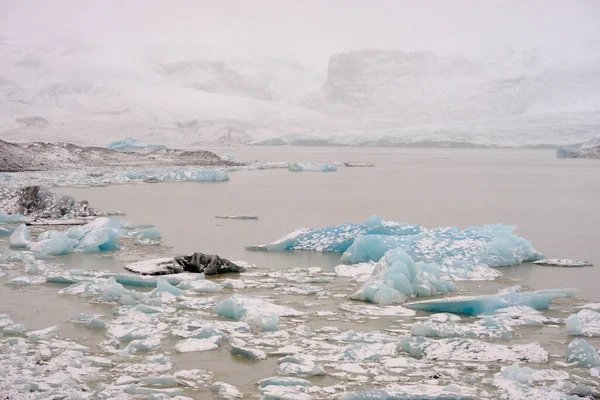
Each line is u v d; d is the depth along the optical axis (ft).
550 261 40.24
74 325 26.66
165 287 31.68
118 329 25.68
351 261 39.70
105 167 129.39
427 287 32.01
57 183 97.19
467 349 23.57
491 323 26.53
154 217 61.57
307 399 18.95
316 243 44.34
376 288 30.89
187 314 28.43
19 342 23.79
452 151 375.25
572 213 68.80
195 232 52.03
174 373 21.42
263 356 22.95
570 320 26.14
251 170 151.02
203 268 36.76
